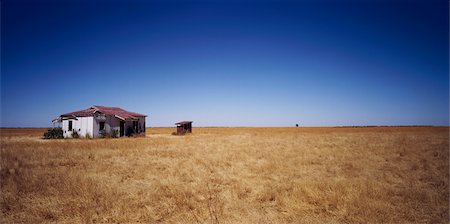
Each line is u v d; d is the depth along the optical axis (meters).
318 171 11.66
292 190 8.03
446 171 11.18
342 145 23.59
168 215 6.14
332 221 5.75
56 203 6.71
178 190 7.95
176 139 32.88
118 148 20.36
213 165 13.00
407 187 8.52
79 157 15.31
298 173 11.04
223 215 6.08
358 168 12.14
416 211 6.30
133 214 6.11
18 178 9.17
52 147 20.28
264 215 6.15
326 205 6.59
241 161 14.33
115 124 36.91
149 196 7.52
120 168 11.89
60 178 9.23
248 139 33.16
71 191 7.64
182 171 11.29
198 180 9.64
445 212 6.24
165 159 15.00
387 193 7.65
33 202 6.84
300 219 5.86
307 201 7.03
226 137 38.22
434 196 7.31
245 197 7.60
